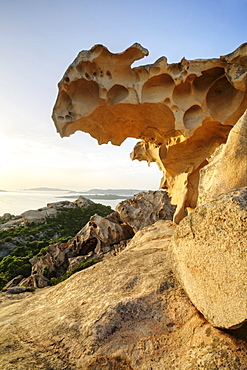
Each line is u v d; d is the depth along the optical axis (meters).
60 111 7.99
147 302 3.61
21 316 4.66
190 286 3.40
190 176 9.86
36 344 3.36
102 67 7.47
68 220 50.09
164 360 2.83
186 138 8.77
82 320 3.63
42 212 52.28
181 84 7.60
